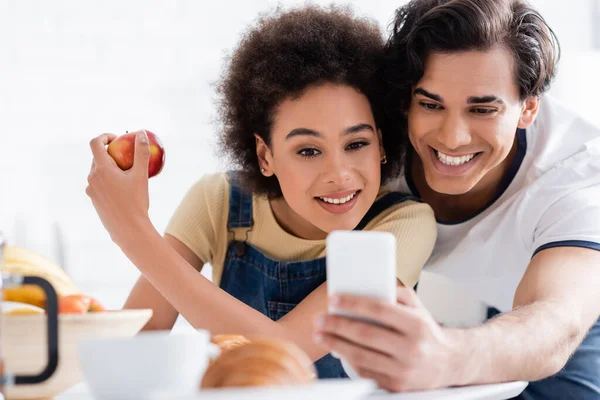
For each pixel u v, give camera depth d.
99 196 1.25
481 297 1.72
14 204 2.94
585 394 1.58
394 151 1.49
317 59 1.32
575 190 1.49
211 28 2.95
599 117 2.49
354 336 0.79
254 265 1.53
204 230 1.57
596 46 2.75
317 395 0.63
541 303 1.14
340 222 1.34
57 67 2.96
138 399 0.68
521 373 0.98
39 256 0.95
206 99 2.95
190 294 1.21
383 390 0.84
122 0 2.95
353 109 1.32
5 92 2.95
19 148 2.96
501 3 1.36
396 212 1.45
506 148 1.40
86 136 2.98
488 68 1.33
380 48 1.40
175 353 0.68
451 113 1.35
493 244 1.58
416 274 1.42
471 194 1.56
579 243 1.38
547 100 1.62
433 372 0.83
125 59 2.96
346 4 1.50
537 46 1.39
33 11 2.94
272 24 1.42
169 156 2.96
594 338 1.64
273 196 1.50
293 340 1.21
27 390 0.78
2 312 0.79
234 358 0.71
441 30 1.33
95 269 2.93
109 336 0.81
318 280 1.47
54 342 0.78
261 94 1.35
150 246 1.23
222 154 1.55
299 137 1.32
